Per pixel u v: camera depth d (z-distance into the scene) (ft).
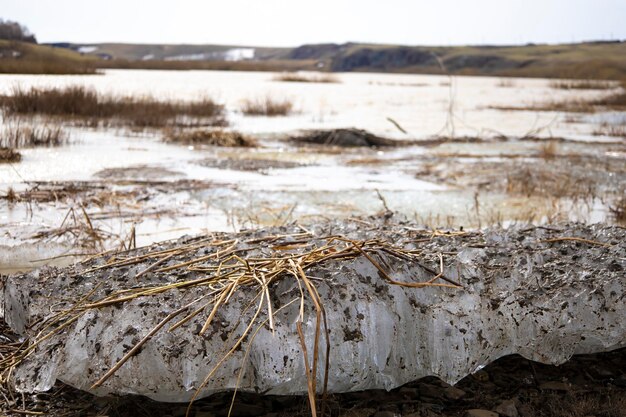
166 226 25.52
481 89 157.17
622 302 13.80
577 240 16.58
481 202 31.55
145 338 11.49
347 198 31.58
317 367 11.96
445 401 12.66
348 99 108.78
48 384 11.75
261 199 30.66
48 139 44.86
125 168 37.70
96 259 15.85
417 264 13.87
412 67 377.09
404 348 12.84
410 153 50.01
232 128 61.21
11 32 116.88
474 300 13.30
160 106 69.00
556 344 13.51
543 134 64.03
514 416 12.14
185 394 11.80
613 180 38.47
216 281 13.12
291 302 12.05
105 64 209.26
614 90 156.46
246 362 11.80
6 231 23.67
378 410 12.25
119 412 11.98
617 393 12.98
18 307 14.34
